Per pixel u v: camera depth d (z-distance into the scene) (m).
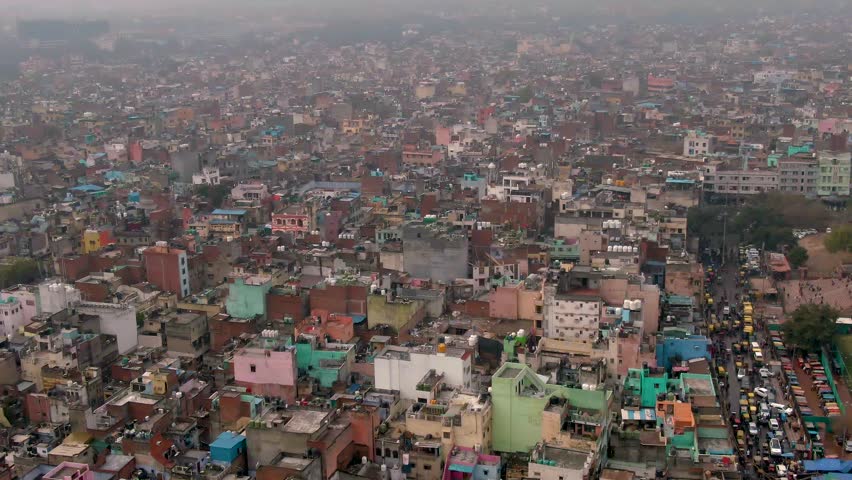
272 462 194.62
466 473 198.38
